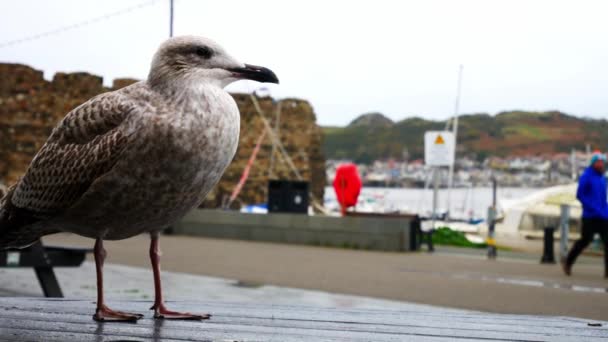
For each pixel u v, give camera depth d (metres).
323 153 41.03
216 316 3.93
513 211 24.55
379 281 11.59
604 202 13.27
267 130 38.03
